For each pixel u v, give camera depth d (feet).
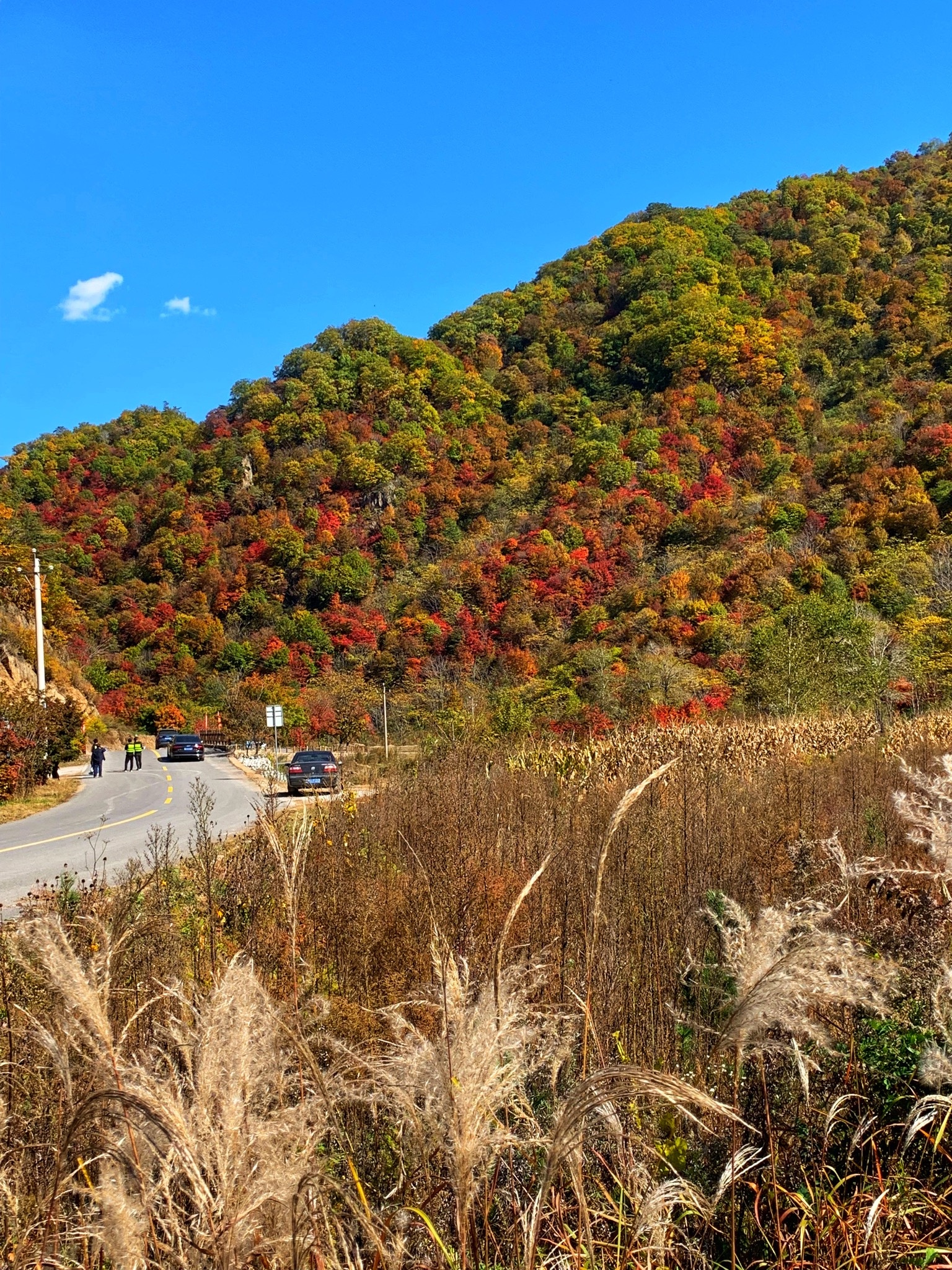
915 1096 9.35
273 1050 6.75
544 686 114.62
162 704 193.26
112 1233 5.54
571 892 15.69
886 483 171.63
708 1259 8.43
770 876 17.75
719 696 99.71
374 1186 8.11
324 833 23.26
